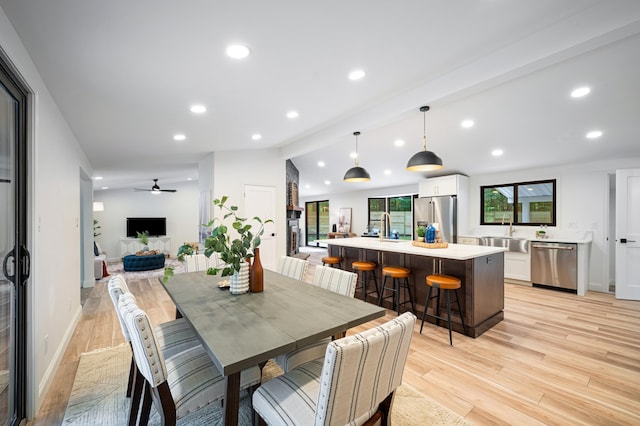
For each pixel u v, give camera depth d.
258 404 1.32
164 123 3.38
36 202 1.91
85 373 2.31
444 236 5.95
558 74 2.78
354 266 3.95
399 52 2.16
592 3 1.78
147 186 9.43
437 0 1.62
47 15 1.49
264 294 2.02
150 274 6.41
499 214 5.95
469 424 1.73
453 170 5.94
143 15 1.55
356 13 1.68
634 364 2.42
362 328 3.35
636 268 4.22
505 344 2.80
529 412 1.84
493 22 1.88
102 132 3.50
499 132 4.16
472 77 2.39
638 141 3.96
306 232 12.05
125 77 2.23
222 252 1.94
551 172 5.25
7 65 1.60
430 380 2.20
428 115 3.91
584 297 4.41
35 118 1.92
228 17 1.62
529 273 5.05
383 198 8.79
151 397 1.54
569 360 2.49
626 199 4.27
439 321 3.29
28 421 1.78
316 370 1.44
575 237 4.98
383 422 1.28
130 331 1.30
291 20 1.70
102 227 8.98
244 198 5.38
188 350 1.65
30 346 1.82
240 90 2.62
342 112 3.51
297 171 7.88
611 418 1.79
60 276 2.62
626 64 2.55
